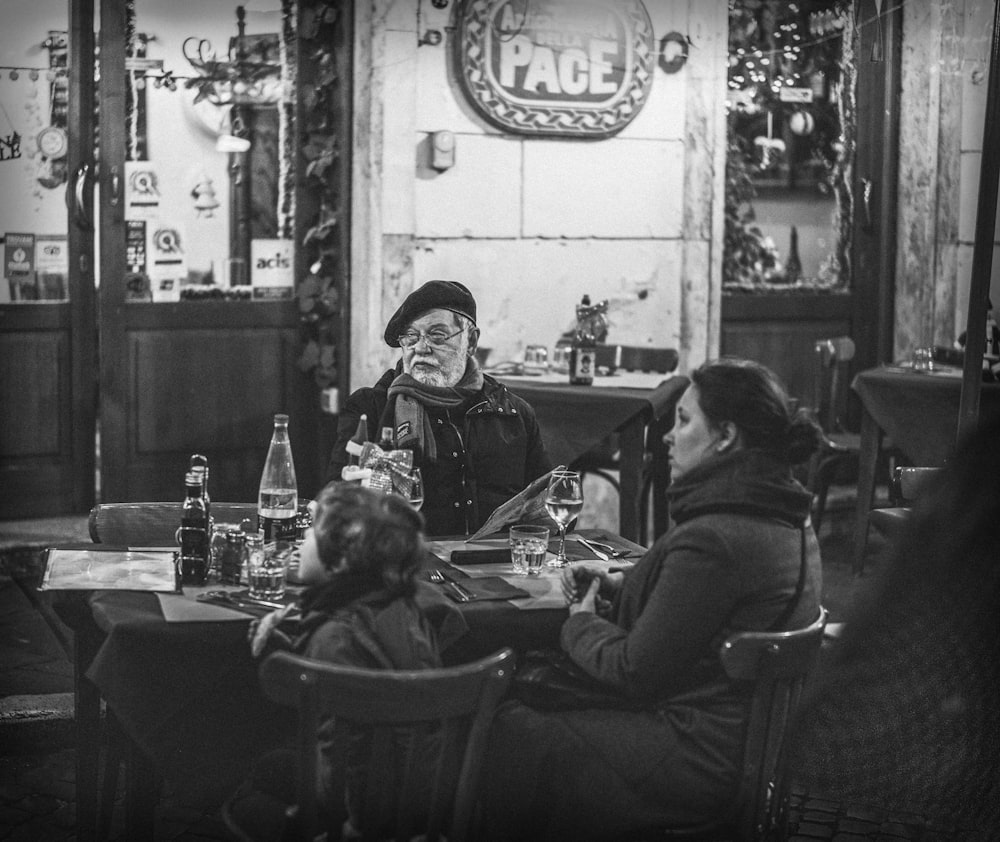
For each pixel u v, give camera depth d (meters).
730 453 3.13
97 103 6.83
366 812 2.79
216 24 6.92
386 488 4.05
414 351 4.59
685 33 7.51
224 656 3.21
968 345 4.28
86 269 6.96
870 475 6.89
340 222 7.13
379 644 2.91
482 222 7.29
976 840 1.48
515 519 4.11
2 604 6.09
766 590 3.04
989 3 8.08
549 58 7.26
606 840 3.08
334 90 7.06
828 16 8.12
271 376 7.23
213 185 7.02
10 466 6.90
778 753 3.05
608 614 3.41
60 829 4.07
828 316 8.38
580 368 6.47
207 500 3.61
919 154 8.21
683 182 7.65
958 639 1.47
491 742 3.15
